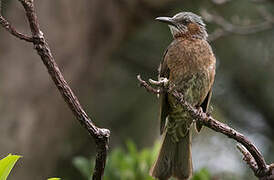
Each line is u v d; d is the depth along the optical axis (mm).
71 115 13484
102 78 14727
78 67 13570
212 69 9164
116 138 14328
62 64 13367
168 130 8922
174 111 8781
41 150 12914
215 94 14734
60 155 13484
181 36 9641
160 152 8547
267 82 14570
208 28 14180
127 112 14562
